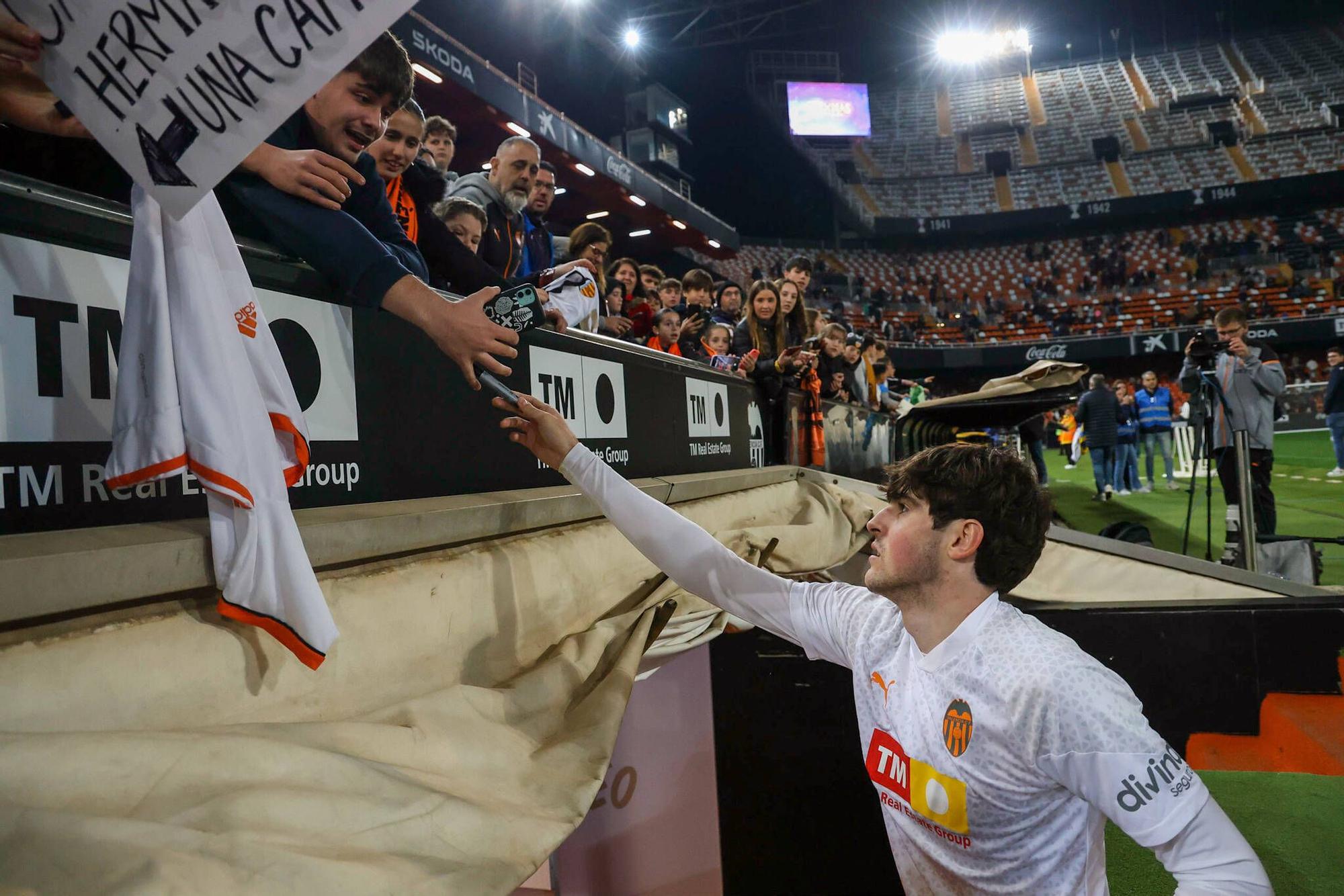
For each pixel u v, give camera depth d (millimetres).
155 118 735
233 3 690
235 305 922
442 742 939
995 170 29031
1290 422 15875
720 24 24422
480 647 1194
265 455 895
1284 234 24672
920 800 1169
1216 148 27078
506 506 1343
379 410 1261
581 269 2352
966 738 1097
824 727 2197
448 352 1177
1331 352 9844
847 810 2184
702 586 1405
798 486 3250
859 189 29219
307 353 1131
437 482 1381
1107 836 2238
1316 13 30516
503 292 1245
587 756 1084
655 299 5383
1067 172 28078
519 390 1611
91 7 724
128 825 605
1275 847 1981
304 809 708
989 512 1114
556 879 2234
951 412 6672
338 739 841
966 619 1146
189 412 851
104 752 661
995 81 32781
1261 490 4629
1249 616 2000
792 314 4590
